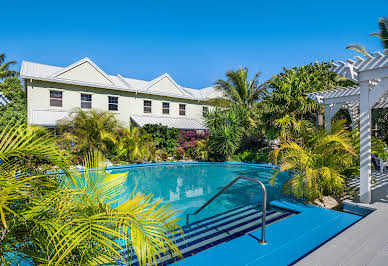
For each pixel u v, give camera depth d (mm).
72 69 21188
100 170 3266
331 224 5176
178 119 27234
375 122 19906
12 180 2252
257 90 25734
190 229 5664
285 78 15914
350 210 6219
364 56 6059
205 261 3682
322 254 3596
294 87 15039
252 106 25219
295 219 5441
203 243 4832
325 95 10039
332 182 6766
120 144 17719
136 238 1898
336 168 7074
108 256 2340
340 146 6969
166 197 9227
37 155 2506
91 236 1854
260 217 6363
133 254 3471
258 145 19734
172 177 13258
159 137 21000
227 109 22359
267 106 15789
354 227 4613
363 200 6250
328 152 7188
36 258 2164
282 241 4332
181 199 8891
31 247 2314
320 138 7602
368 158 6203
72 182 2959
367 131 6223
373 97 6125
